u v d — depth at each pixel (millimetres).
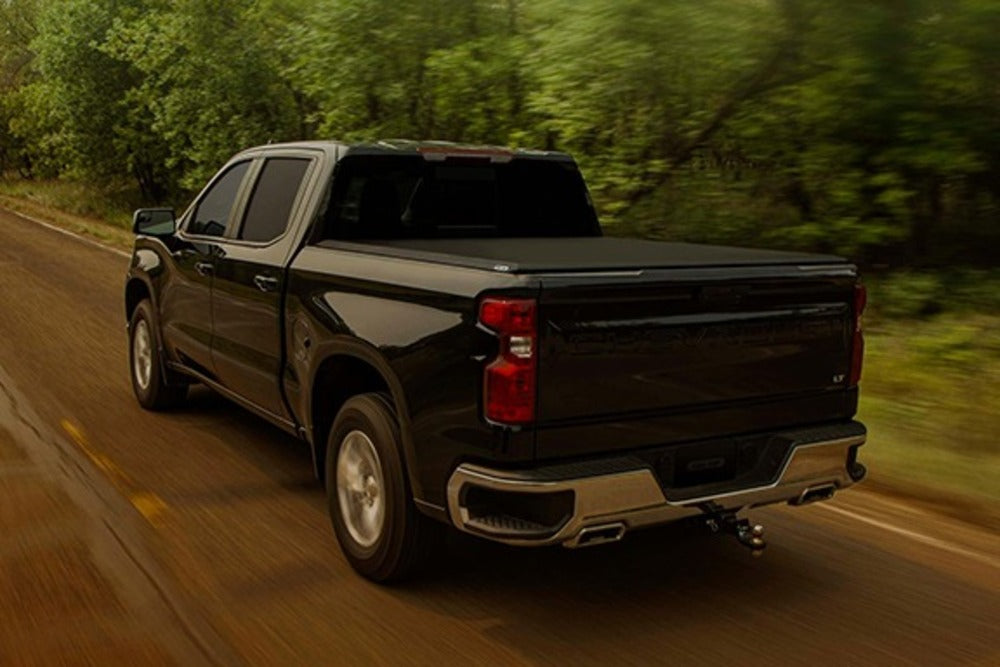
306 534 4812
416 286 3941
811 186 11078
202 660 3547
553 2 10680
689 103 11273
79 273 15594
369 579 4273
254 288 5258
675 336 3799
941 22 9367
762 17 10094
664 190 12117
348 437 4367
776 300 4086
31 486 5457
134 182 34062
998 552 4754
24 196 38469
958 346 8359
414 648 3678
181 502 5242
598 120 11508
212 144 22141
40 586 4156
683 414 3891
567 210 5836
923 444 6137
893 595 4250
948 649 3760
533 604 4090
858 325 4418
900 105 9641
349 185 4996
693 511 3844
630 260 3924
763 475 4102
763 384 4098
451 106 14539
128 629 3779
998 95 9922
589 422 3658
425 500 3893
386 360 4012
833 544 4852
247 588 4184
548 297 3514
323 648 3658
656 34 10234
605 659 3627
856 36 9438
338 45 15078
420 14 14461
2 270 15750
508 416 3516
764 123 10992
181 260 6305
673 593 4230
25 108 42719
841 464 4289
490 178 5516
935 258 11195
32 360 8906
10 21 47562
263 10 18656
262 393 5391
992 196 11352
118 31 23734
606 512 3623
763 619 3990
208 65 21219
